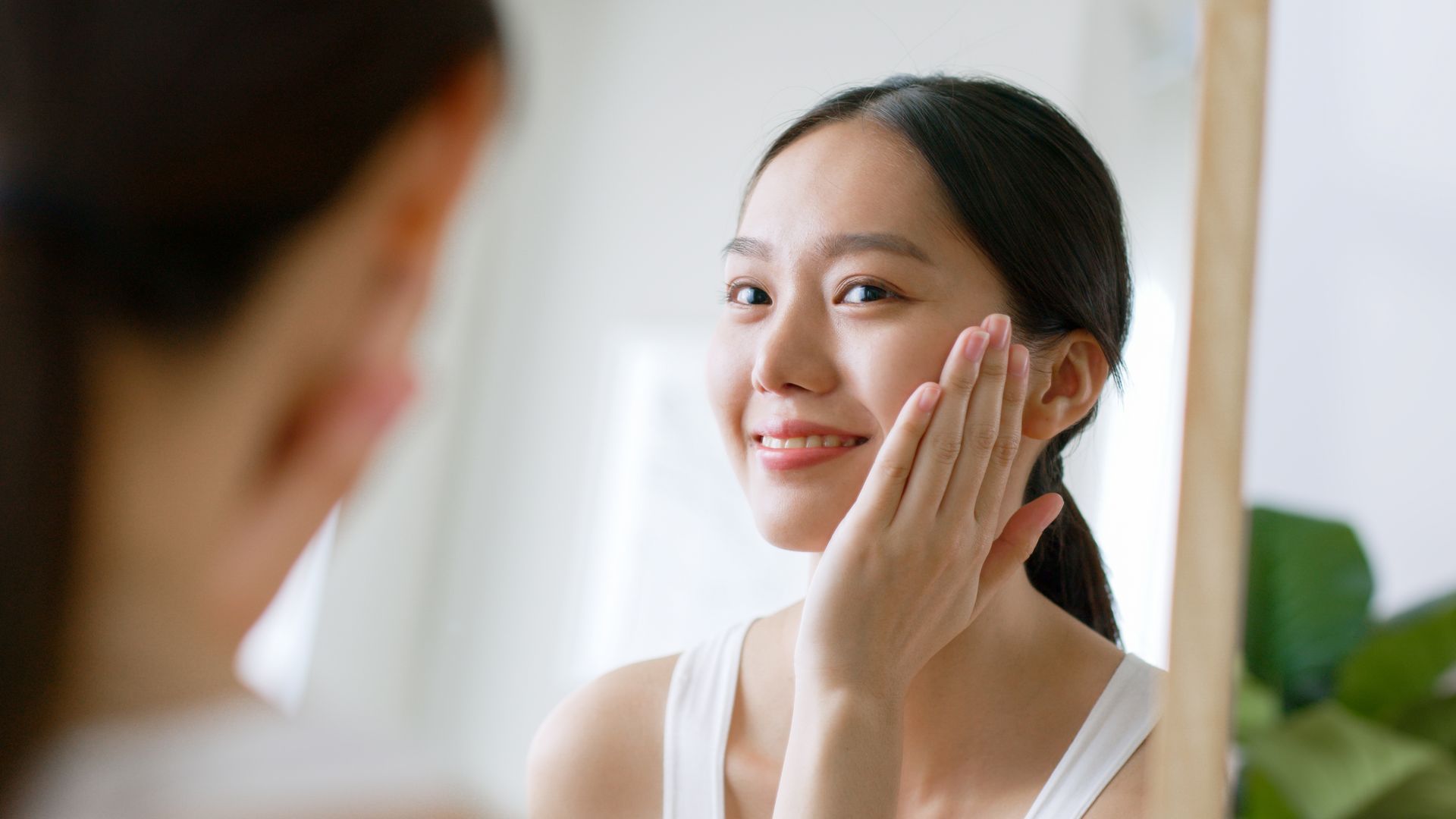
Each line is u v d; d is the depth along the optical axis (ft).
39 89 0.67
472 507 8.25
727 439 2.42
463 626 8.13
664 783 2.66
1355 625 1.62
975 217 2.24
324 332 0.73
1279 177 1.69
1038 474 2.65
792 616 2.72
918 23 6.80
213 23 0.67
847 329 2.23
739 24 7.78
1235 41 1.71
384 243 0.75
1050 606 2.55
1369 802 1.58
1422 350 1.62
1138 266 3.97
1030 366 2.34
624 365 7.95
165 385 0.69
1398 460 1.63
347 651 7.90
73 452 0.67
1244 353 1.66
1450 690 1.60
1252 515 1.64
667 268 7.93
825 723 1.99
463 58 0.74
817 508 2.26
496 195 8.32
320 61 0.69
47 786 0.68
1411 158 1.65
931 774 2.43
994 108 2.35
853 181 2.25
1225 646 1.61
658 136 8.07
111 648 0.70
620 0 8.41
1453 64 1.64
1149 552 3.72
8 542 0.65
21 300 0.66
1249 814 1.62
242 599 0.76
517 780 7.76
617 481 7.86
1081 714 2.41
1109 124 5.48
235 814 0.72
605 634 7.73
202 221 0.68
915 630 2.09
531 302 8.35
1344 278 1.65
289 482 0.75
